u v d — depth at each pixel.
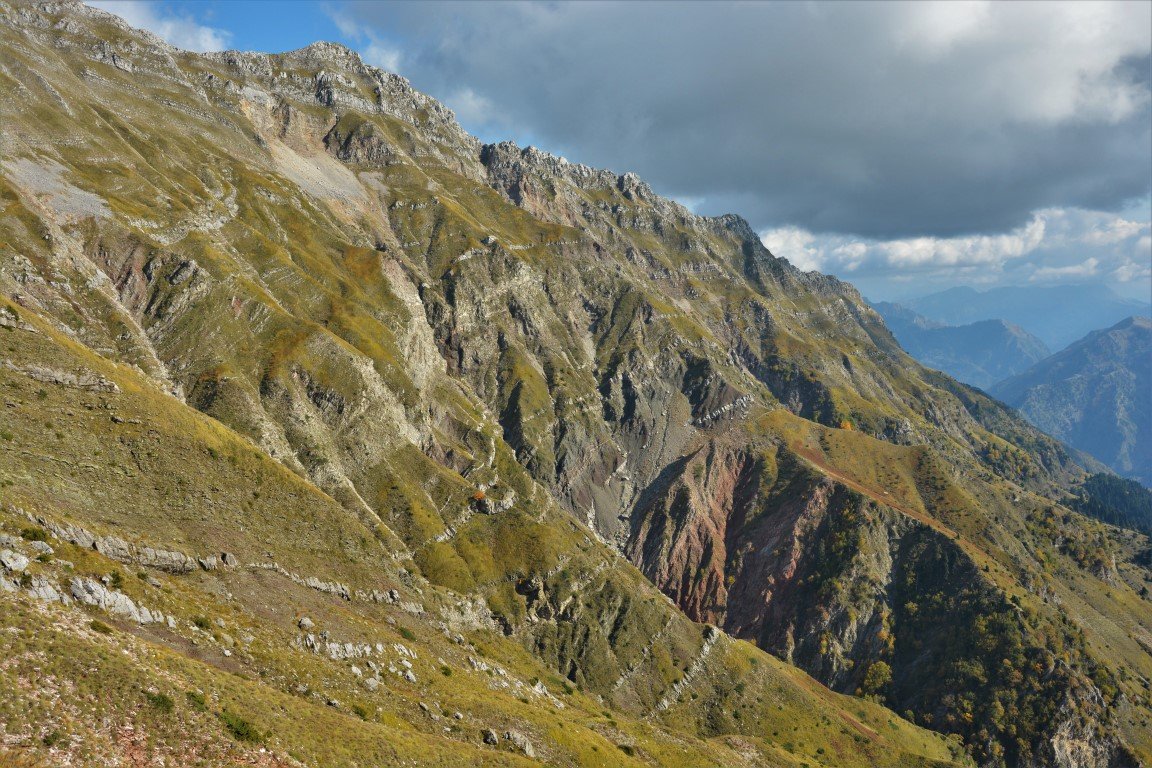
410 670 107.12
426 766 75.50
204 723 59.75
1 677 51.06
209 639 78.94
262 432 186.12
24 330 125.19
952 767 198.75
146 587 79.38
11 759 45.22
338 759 66.94
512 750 97.44
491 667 139.50
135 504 107.50
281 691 77.06
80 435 113.00
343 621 109.81
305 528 138.38
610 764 113.38
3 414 105.69
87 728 51.78
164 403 135.50
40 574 66.38
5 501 78.25
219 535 113.94
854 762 199.75
